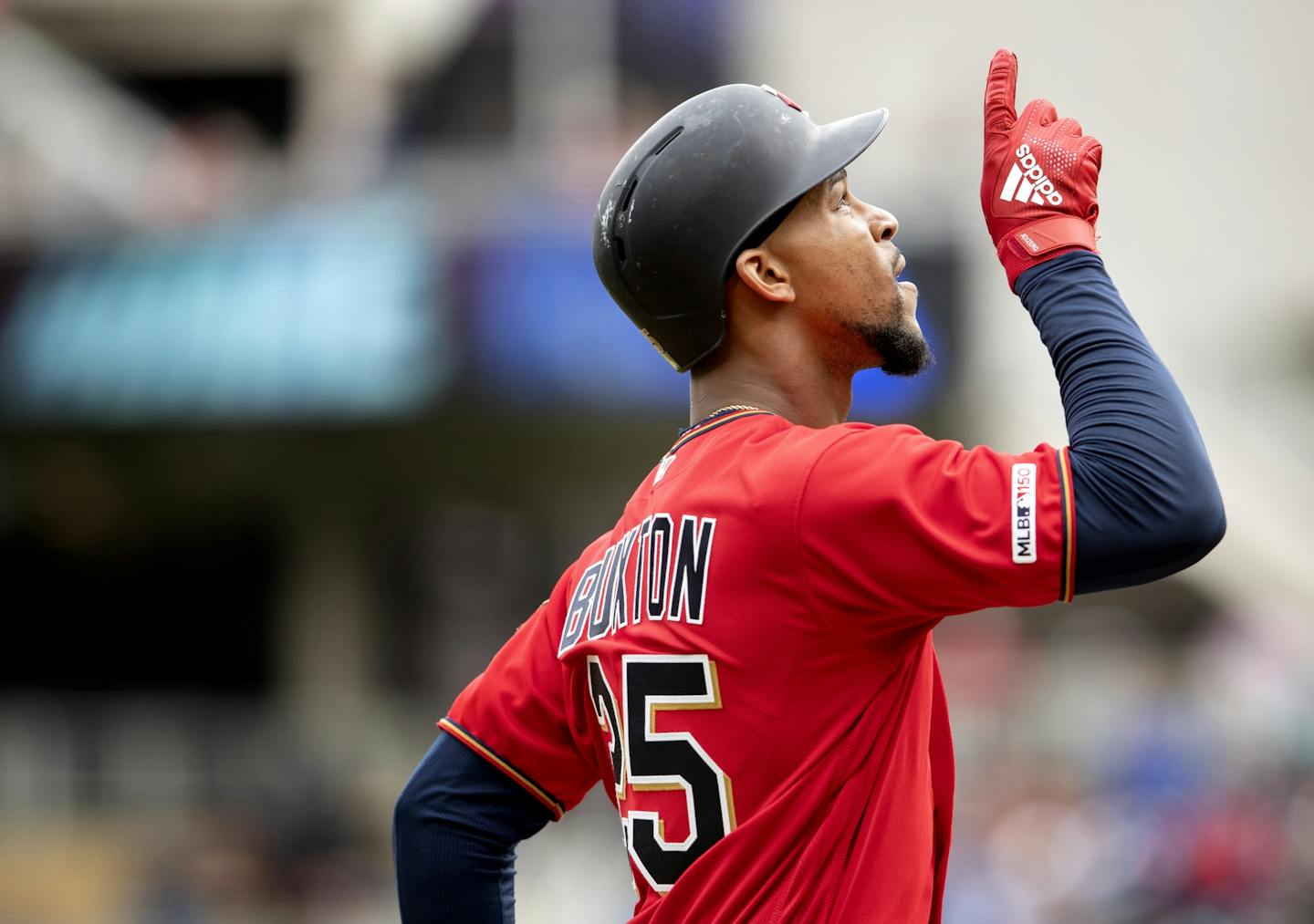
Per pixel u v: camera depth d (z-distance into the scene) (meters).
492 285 43.38
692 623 8.70
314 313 43.81
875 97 49.44
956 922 35.69
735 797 8.61
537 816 10.13
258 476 49.78
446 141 47.88
